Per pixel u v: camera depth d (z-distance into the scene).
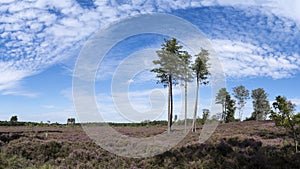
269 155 10.57
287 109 11.66
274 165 9.51
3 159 10.71
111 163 10.38
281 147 11.84
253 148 11.80
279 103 11.84
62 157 12.01
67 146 13.16
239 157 10.23
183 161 10.06
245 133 17.97
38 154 12.26
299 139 12.20
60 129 22.38
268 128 20.41
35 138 15.49
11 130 21.14
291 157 10.09
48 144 13.19
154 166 9.73
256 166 9.55
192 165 9.69
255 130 19.59
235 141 13.32
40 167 10.16
